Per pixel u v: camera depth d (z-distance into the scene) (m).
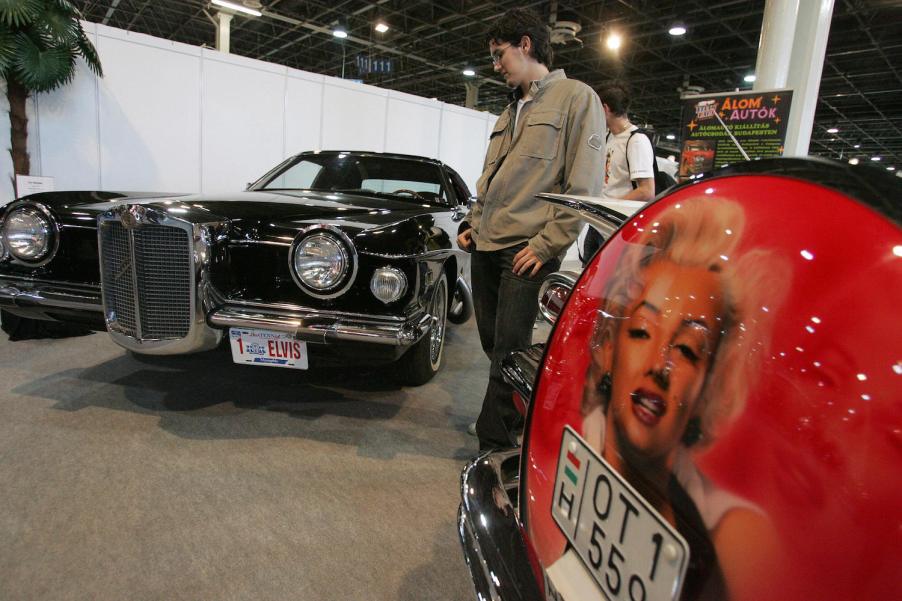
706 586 0.42
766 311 0.42
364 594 1.25
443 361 3.08
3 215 1.99
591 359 0.61
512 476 0.84
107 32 5.02
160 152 5.50
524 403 0.97
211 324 1.77
